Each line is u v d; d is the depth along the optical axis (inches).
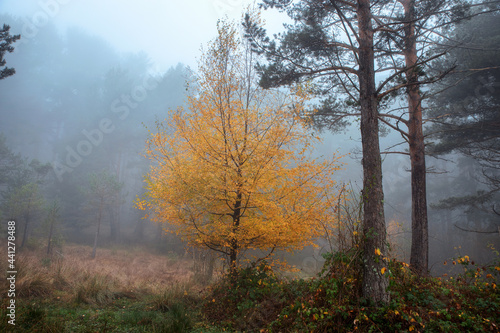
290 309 211.0
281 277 305.1
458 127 508.7
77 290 277.0
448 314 174.9
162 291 303.0
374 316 179.9
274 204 280.2
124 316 227.9
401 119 387.9
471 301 195.2
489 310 182.9
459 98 534.6
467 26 568.7
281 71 351.3
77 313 230.4
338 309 183.2
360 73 250.1
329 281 202.7
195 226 303.4
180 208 302.2
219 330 218.2
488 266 216.7
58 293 280.1
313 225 286.7
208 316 251.1
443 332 165.2
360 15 269.4
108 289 298.8
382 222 210.5
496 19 590.2
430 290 215.9
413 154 376.5
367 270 201.5
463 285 220.5
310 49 356.8
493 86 492.1
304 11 357.1
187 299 292.8
